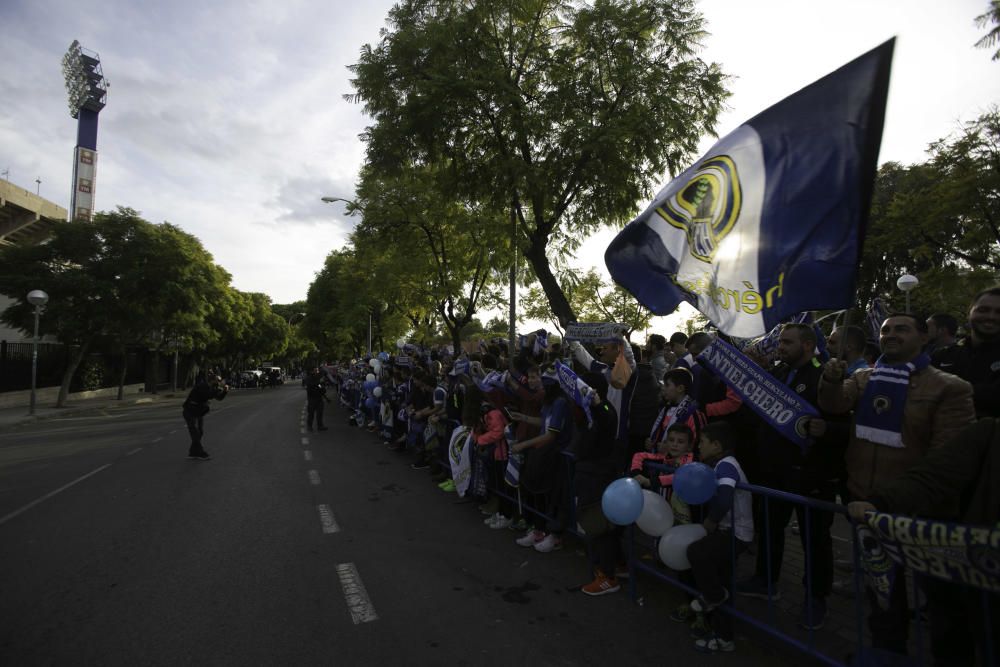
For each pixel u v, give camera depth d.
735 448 4.15
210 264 33.34
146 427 15.95
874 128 2.89
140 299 25.31
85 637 3.56
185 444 12.15
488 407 6.48
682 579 3.79
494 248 12.34
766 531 3.31
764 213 3.32
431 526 5.96
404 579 4.50
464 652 3.35
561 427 5.04
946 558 2.16
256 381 51.72
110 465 9.65
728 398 4.17
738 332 3.39
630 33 10.39
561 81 10.62
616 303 28.53
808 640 3.35
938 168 14.72
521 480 5.26
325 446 11.88
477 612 3.89
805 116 3.19
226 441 12.67
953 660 2.47
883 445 2.94
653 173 10.85
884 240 15.66
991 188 13.23
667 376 4.33
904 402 2.88
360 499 7.14
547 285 11.95
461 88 10.02
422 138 10.86
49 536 5.62
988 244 14.40
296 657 3.30
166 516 6.34
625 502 3.56
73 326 22.61
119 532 5.74
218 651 3.37
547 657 3.28
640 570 4.62
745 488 3.38
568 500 5.09
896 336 2.92
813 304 3.08
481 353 8.61
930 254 15.80
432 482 8.17
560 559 4.96
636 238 3.99
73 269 23.66
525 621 3.75
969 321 3.35
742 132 3.49
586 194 11.39
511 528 5.81
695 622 3.48
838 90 3.06
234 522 6.09
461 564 4.84
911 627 3.55
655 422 4.75
